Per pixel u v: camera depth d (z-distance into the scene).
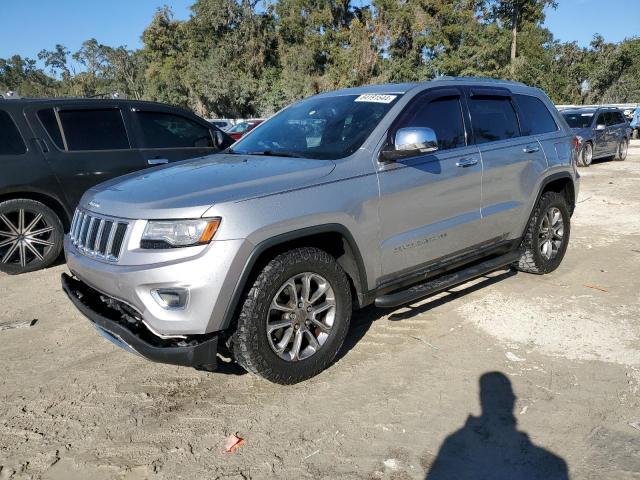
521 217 5.04
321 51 47.12
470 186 4.41
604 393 3.34
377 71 39.94
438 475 2.66
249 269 3.07
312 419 3.14
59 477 2.71
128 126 6.47
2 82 89.38
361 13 46.34
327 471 2.71
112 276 3.11
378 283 3.82
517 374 3.59
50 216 5.95
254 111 47.91
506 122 5.01
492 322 4.42
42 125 5.95
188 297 2.95
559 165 5.42
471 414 3.15
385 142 3.85
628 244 6.96
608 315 4.54
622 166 16.55
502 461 2.75
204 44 54.31
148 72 62.75
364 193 3.61
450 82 4.57
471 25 39.66
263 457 2.82
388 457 2.80
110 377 3.68
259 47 51.84
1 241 5.80
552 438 2.92
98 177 6.20
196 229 2.98
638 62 49.12
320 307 3.48
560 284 5.35
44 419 3.20
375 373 3.63
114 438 3.01
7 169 5.64
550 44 53.56
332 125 4.14
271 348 3.26
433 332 4.25
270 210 3.16
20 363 3.89
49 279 5.74
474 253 4.64
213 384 3.56
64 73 80.06
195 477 2.68
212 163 3.94
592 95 51.50
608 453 2.79
